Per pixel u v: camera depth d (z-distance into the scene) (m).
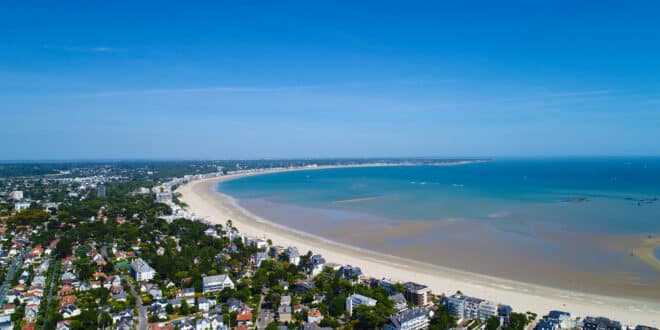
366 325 169.38
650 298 195.00
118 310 180.88
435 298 199.50
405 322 165.75
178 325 167.75
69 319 174.12
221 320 172.75
